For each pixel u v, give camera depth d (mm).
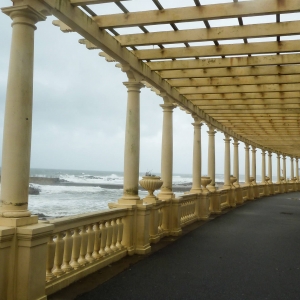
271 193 27453
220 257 6656
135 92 7219
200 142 12297
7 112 4055
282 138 19609
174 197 9336
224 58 7477
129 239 6742
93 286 4766
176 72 8352
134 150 7113
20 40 4094
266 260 6480
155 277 5273
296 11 4922
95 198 34000
